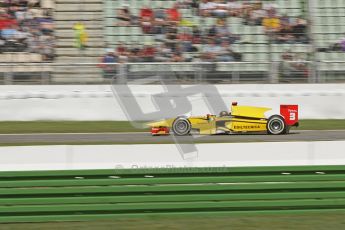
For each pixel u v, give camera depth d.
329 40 73.88
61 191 23.45
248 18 74.19
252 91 64.12
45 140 48.88
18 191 23.36
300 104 64.69
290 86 64.81
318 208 24.39
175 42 71.56
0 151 29.88
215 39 72.19
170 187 23.89
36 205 23.41
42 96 62.56
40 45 70.75
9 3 73.38
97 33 72.56
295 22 74.69
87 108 63.12
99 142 47.06
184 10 74.19
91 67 63.81
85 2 74.94
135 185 23.89
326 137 50.25
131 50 70.88
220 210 24.08
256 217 24.08
